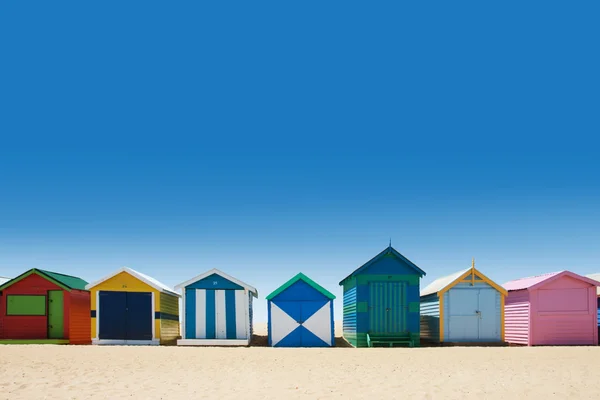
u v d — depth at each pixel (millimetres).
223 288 24672
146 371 15312
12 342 24266
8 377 14070
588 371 15234
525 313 24984
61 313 25062
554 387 12836
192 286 24641
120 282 24672
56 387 12844
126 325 24484
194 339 24000
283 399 11609
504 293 25094
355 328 24422
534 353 19953
